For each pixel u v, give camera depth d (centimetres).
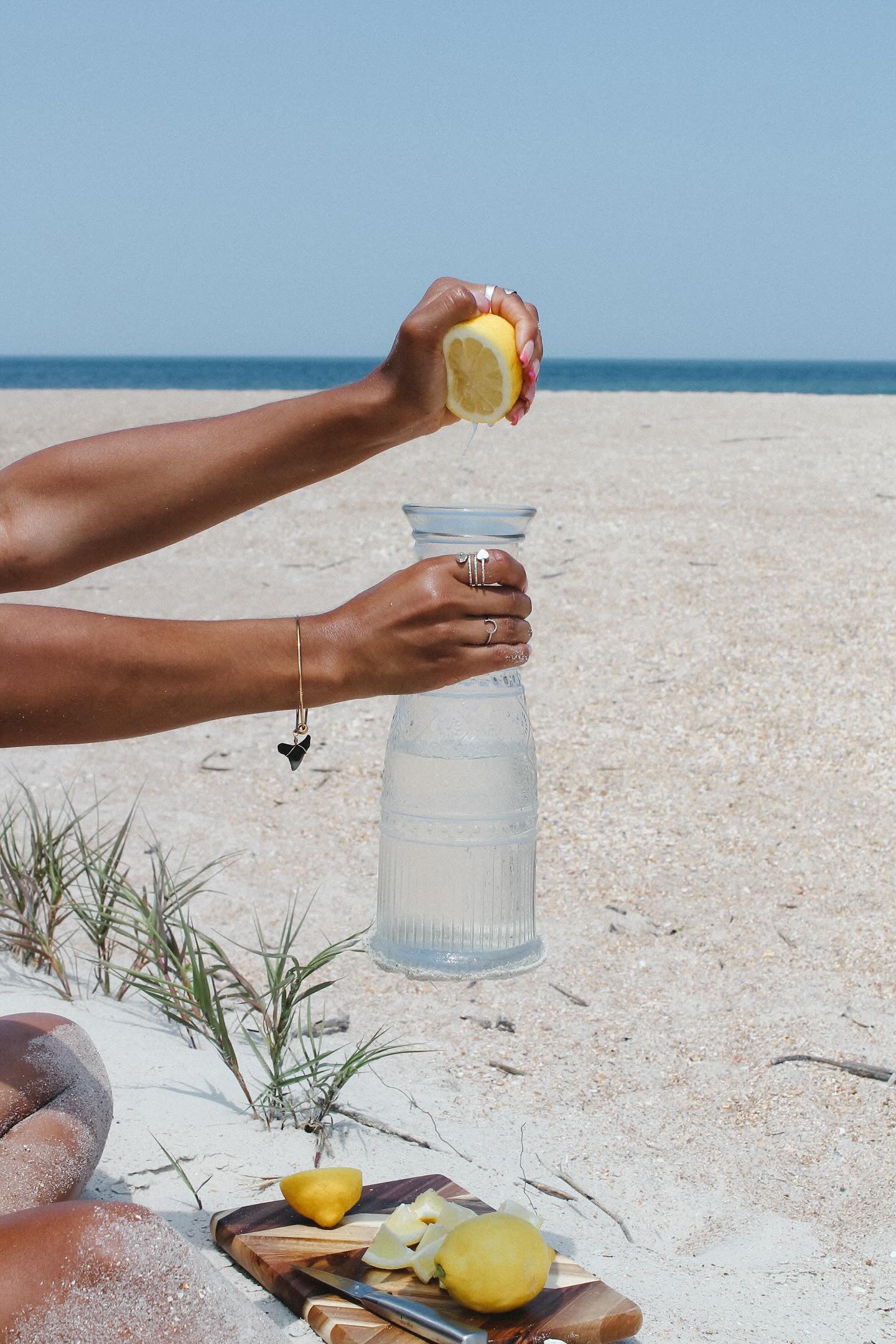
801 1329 220
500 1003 354
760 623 629
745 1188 273
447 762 185
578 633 626
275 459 174
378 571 721
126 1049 305
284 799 496
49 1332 158
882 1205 267
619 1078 317
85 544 178
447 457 1062
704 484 903
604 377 9825
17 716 142
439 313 161
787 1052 327
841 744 514
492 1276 200
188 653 146
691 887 419
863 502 841
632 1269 236
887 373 11950
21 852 405
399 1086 307
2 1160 207
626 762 507
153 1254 164
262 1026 332
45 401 1673
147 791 506
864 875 421
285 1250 221
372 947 192
